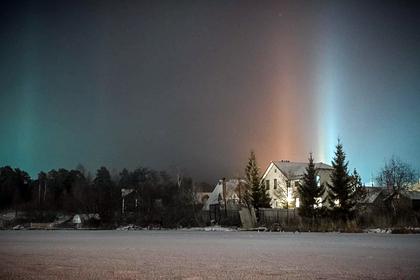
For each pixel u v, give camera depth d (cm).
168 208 5056
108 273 1037
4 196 9531
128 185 8881
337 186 4981
